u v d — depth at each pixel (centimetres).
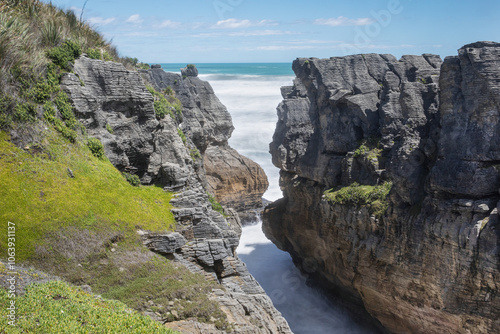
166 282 2031
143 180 2672
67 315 1473
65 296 1614
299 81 5362
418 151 3241
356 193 3622
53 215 2034
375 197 3428
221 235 2433
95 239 2059
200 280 2130
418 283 2998
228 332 1872
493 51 2870
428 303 2955
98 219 2142
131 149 2686
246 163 5925
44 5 2981
